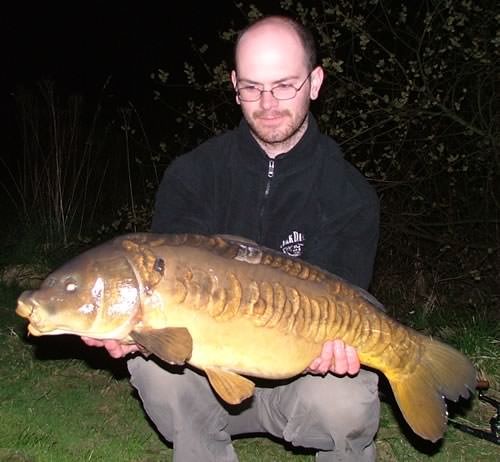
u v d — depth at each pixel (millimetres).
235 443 3705
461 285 6008
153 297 2506
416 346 2789
